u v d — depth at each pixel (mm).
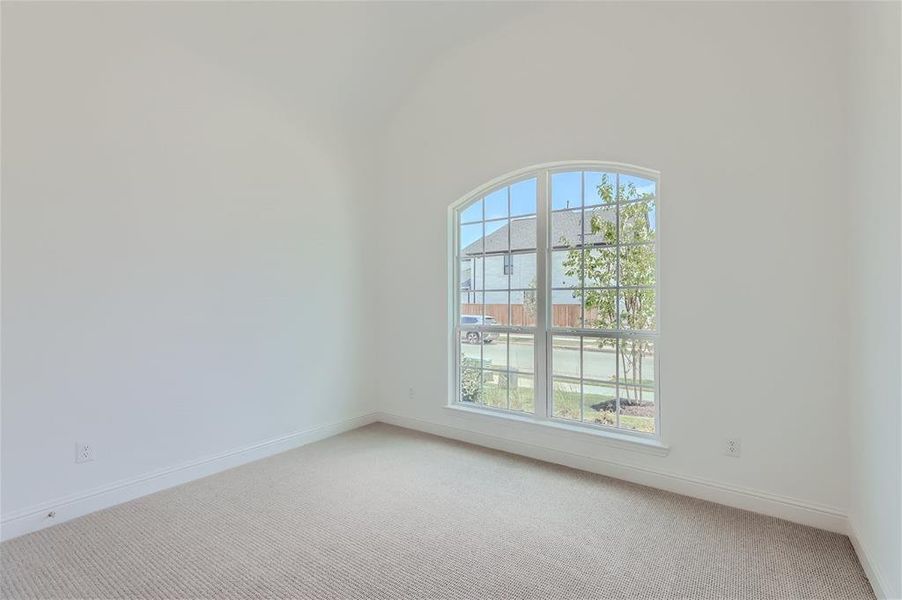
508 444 3479
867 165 1936
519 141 3359
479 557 2068
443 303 3857
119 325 2652
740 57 2508
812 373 2338
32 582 1902
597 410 3141
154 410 2805
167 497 2709
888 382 1688
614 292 3064
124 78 2639
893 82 1618
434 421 3936
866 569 1923
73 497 2467
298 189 3641
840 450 2266
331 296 3910
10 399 2266
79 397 2496
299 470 3121
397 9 3209
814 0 2309
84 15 2461
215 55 3004
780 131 2402
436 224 3879
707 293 2627
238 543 2193
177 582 1899
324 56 3373
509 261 3559
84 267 2510
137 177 2713
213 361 3105
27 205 2309
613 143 2943
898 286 1580
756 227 2475
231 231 3201
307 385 3721
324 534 2271
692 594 1811
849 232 2205
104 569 1991
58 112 2400
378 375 4320
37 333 2352
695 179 2652
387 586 1869
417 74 3887
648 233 2924
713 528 2320
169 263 2869
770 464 2457
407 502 2623
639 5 2830
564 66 3139
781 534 2256
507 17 3312
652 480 2830
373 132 4223
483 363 3721
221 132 3127
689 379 2695
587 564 2014
